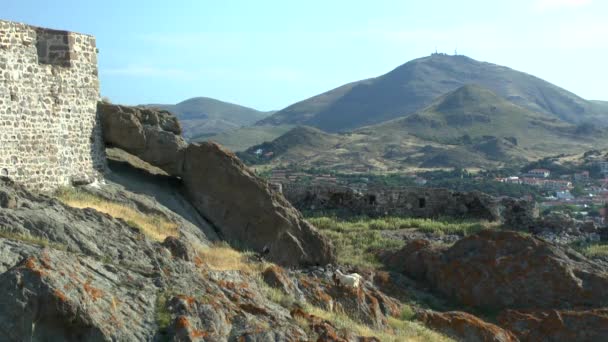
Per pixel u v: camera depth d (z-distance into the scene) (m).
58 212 16.42
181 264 15.98
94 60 24.55
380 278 24.39
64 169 22.88
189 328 12.13
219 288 15.21
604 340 20.72
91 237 15.58
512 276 23.70
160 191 24.92
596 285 23.14
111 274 13.31
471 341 20.12
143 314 12.37
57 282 11.36
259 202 24.92
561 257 24.23
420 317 21.03
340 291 19.84
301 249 24.83
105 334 11.28
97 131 24.53
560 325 21.20
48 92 22.50
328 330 14.97
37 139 21.97
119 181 24.69
